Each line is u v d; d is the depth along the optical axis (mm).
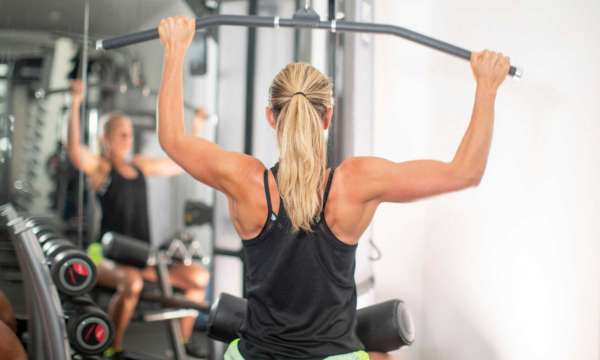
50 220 3383
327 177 1395
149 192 3564
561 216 2242
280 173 1374
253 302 1416
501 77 1473
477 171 1429
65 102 3434
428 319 2807
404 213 2916
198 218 3480
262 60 3141
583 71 2180
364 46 2791
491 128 1455
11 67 3342
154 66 3676
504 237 2475
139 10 3531
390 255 2955
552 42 2299
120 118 3555
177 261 3508
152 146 3605
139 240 3521
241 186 1406
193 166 1448
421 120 2848
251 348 1411
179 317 3482
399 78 2922
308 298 1369
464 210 2652
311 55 2887
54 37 3402
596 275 2117
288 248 1360
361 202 1396
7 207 3035
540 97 2338
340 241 1375
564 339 2223
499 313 2486
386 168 1402
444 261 2740
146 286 3527
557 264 2254
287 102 1406
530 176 2371
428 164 1417
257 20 1562
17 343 2316
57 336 2240
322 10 2754
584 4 2188
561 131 2252
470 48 2639
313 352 1357
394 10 2939
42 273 2266
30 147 3361
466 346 2639
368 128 2861
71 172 3426
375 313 1925
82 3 3465
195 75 3471
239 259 3330
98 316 2514
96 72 3510
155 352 3473
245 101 3203
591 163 2143
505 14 2488
